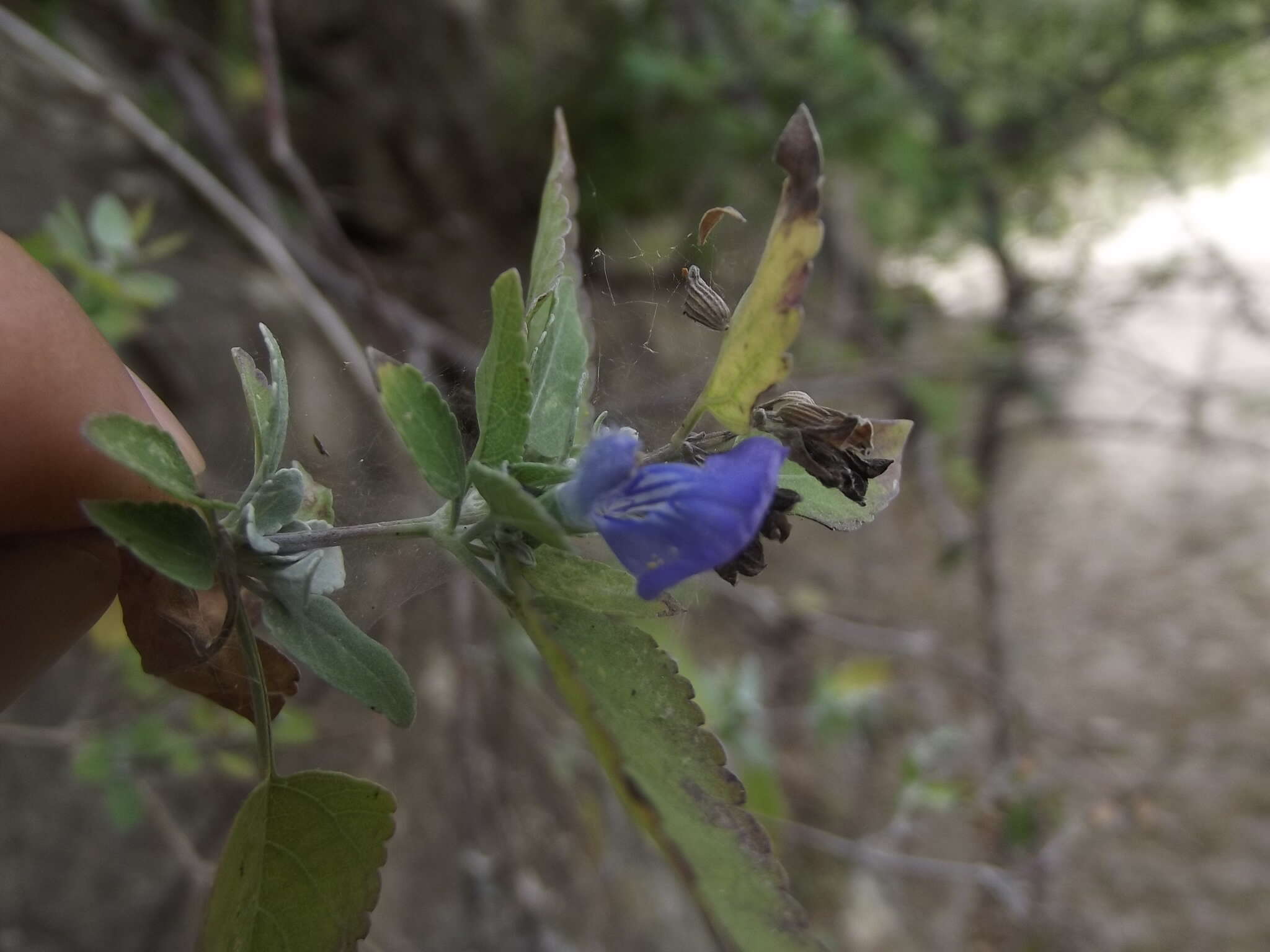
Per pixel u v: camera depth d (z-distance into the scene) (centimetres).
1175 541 1344
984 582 1019
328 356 677
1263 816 1023
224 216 639
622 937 728
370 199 891
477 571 175
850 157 986
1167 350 1373
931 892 905
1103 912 919
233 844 172
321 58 871
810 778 942
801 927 141
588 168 961
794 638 1012
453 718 662
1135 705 1116
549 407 189
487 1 966
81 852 523
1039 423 1086
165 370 599
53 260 367
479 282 964
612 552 167
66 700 529
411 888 608
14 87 620
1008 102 1158
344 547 228
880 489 212
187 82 663
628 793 140
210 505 160
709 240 364
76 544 243
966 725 998
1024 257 1198
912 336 1162
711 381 175
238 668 212
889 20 1095
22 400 229
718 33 964
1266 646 1202
